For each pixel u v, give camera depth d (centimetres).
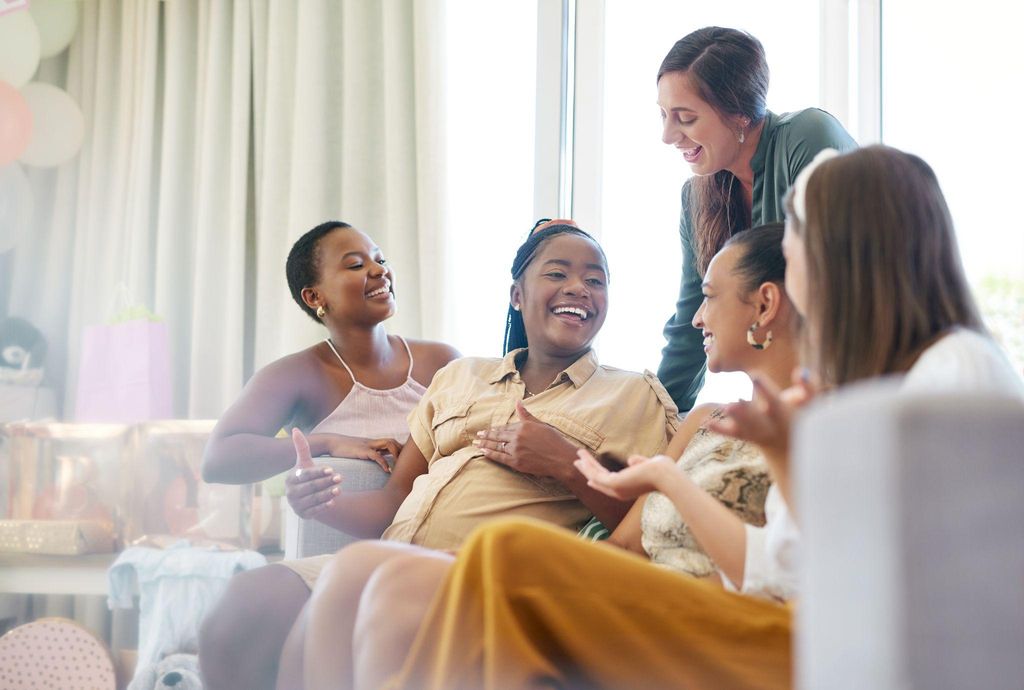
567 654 101
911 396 61
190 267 339
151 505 291
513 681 96
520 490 181
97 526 291
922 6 287
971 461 59
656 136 308
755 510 140
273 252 326
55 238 349
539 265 192
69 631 255
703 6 306
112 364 303
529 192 320
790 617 105
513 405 188
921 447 59
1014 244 277
